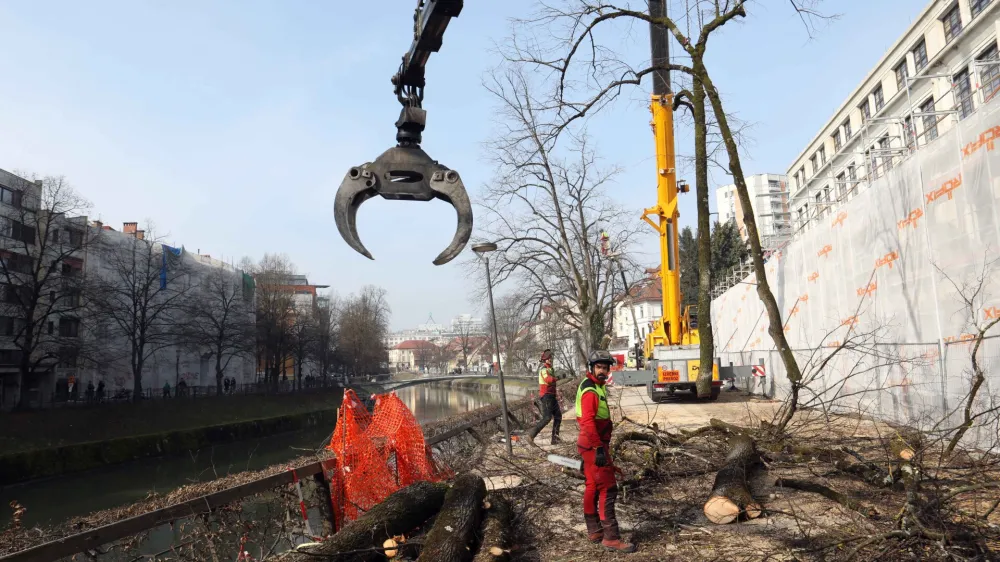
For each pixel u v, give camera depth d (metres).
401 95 4.35
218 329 50.19
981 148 9.17
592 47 12.55
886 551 4.43
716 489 6.10
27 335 36.03
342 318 82.75
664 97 17.91
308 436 41.06
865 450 7.64
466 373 121.12
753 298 24.34
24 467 25.05
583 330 30.50
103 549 5.36
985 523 4.59
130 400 39.59
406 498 5.89
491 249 10.73
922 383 10.45
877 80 36.97
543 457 9.29
